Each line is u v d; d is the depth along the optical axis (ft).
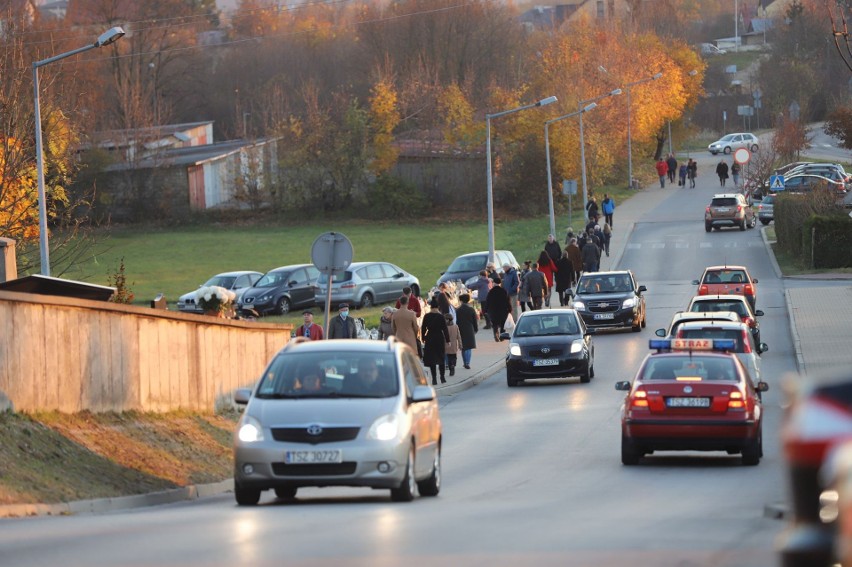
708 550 96.63
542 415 278.87
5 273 229.66
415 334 334.65
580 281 460.55
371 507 141.49
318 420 146.61
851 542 38.81
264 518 128.06
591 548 98.17
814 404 41.42
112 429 192.75
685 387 195.93
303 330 321.32
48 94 454.40
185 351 234.17
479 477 188.03
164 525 121.70
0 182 416.87
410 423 150.10
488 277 482.28
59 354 183.83
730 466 197.67
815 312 455.63
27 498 143.02
